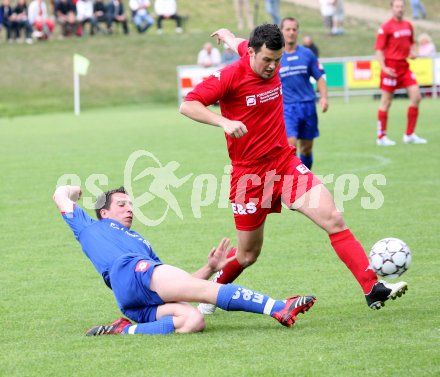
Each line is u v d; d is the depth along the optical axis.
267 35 20.94
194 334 19.64
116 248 20.70
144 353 18.08
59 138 70.00
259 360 17.23
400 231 31.69
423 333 18.83
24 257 29.59
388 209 36.06
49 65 115.94
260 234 22.61
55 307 23.12
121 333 20.00
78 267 27.98
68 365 17.47
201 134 69.50
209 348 18.27
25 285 25.70
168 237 32.34
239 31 131.75
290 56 40.66
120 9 127.62
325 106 41.03
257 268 26.92
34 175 48.91
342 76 98.81
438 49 124.19
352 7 149.50
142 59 119.69
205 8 148.75
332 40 125.06
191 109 21.06
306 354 17.53
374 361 16.84
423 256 27.61
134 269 20.00
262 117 21.81
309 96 41.22
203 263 27.94
